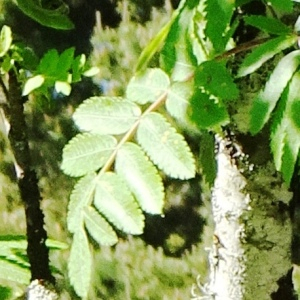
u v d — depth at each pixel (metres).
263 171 0.60
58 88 0.66
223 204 0.61
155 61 0.63
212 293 0.63
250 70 0.54
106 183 0.55
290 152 0.53
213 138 0.62
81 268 0.54
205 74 0.54
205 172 0.62
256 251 0.60
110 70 1.36
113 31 1.34
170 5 1.25
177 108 0.55
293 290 0.61
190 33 0.56
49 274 0.65
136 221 0.54
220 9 0.53
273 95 0.53
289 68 0.53
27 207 0.65
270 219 0.60
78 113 0.56
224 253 0.61
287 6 0.52
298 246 0.79
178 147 0.54
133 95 0.56
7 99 0.65
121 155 0.55
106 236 0.54
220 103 0.55
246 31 0.58
